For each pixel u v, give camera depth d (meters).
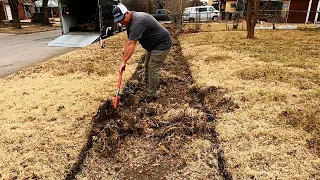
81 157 2.77
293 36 11.69
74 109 3.86
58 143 2.97
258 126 3.27
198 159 2.73
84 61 7.12
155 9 27.64
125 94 4.55
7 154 2.79
